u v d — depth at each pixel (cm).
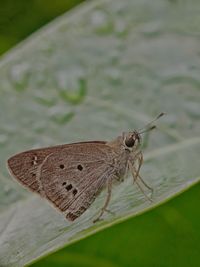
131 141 16
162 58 18
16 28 22
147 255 18
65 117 17
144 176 16
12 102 17
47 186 16
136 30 18
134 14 18
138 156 16
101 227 14
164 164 16
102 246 18
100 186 16
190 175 15
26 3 22
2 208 16
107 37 18
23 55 18
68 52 18
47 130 17
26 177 16
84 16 18
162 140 16
